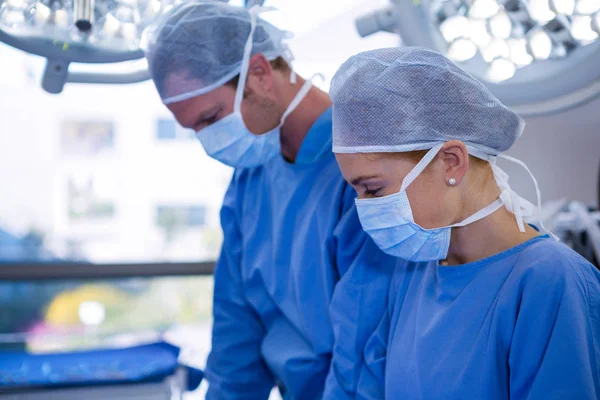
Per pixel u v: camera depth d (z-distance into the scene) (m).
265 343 1.48
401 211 0.96
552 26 1.07
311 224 1.32
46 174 2.72
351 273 1.19
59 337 2.29
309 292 1.31
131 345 2.13
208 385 1.62
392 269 1.18
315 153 1.37
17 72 2.67
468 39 1.14
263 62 1.30
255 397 1.59
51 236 2.71
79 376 1.87
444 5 1.14
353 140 0.96
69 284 2.61
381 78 0.95
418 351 1.01
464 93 0.95
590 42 1.07
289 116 1.36
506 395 0.93
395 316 1.12
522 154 2.31
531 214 0.97
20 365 1.99
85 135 2.77
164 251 2.84
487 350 0.93
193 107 1.29
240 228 1.55
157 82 1.28
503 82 1.15
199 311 2.72
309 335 1.31
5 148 2.68
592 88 1.13
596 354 0.86
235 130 1.31
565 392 0.83
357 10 2.54
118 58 1.21
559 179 2.32
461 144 0.92
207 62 1.25
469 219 0.96
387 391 1.06
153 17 1.17
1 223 2.66
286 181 1.41
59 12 1.11
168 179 2.84
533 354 0.87
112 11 1.12
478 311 0.95
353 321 1.18
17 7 1.09
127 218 2.80
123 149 2.81
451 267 1.01
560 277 0.88
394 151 0.95
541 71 1.13
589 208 1.85
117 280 2.65
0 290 2.55
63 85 1.26
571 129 2.30
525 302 0.89
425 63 0.96
